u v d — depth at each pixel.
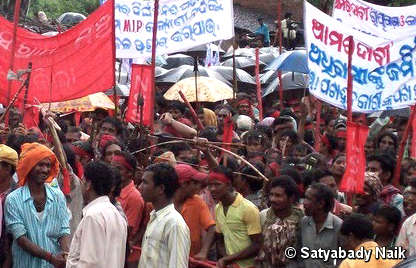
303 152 11.39
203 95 16.45
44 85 11.52
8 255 7.99
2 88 11.56
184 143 10.34
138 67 11.55
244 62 22.14
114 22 11.48
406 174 10.49
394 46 11.10
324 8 26.91
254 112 17.98
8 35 11.55
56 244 8.02
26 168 7.81
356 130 9.27
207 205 9.48
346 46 11.05
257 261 8.55
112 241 7.34
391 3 30.00
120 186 7.90
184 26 12.64
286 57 16.38
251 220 8.50
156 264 7.21
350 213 8.40
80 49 11.52
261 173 9.39
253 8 40.03
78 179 8.98
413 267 6.51
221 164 9.46
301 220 8.26
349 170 9.20
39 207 7.92
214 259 8.91
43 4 32.09
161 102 14.55
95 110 14.43
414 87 11.10
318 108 12.77
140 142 10.73
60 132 10.87
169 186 7.34
